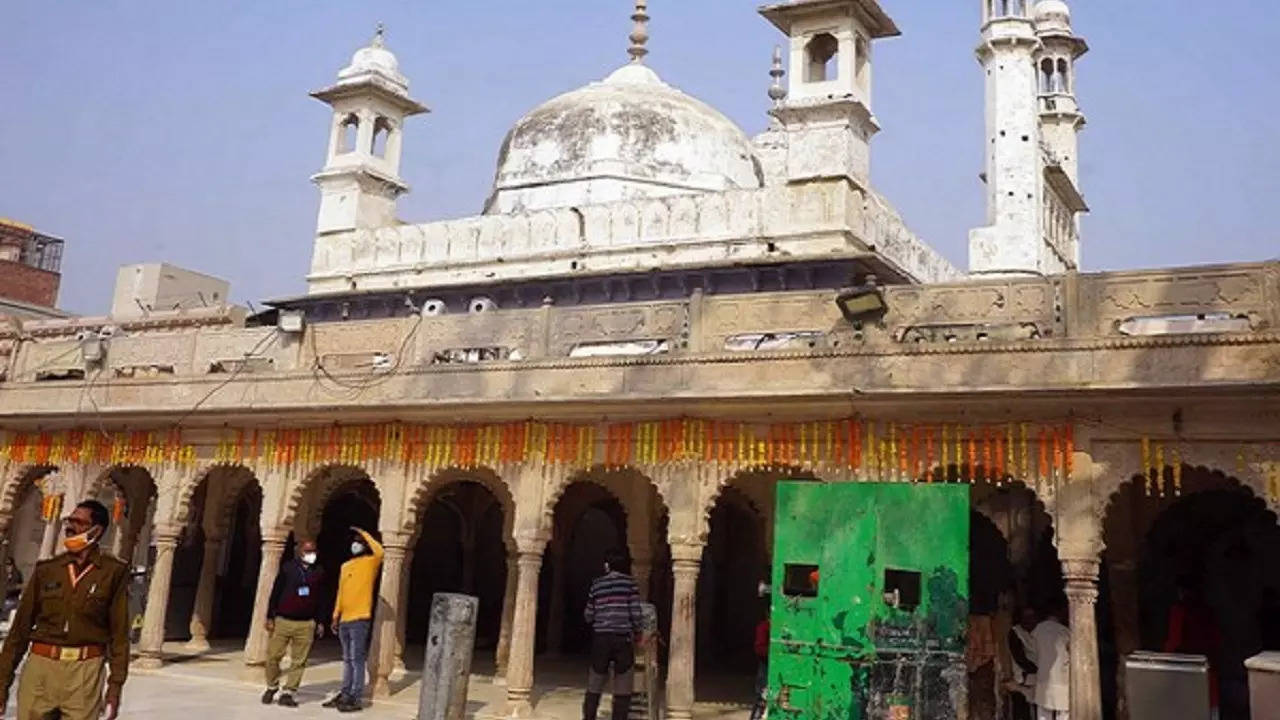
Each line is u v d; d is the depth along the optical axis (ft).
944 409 37.06
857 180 63.31
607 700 45.34
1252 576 47.16
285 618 42.04
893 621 33.65
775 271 58.95
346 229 77.71
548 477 43.73
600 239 68.39
